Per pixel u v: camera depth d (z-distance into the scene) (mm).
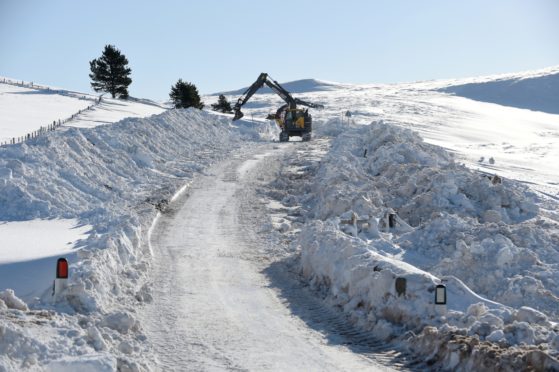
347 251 15609
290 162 41000
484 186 25125
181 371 9547
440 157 36688
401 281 12547
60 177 26062
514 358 9016
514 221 24000
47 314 10602
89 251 14305
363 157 37688
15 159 25031
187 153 42719
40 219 21547
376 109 110812
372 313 12891
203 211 26297
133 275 15430
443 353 10102
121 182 29609
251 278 16844
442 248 18469
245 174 35812
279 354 10602
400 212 24062
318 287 15984
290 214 26641
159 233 22109
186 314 13039
